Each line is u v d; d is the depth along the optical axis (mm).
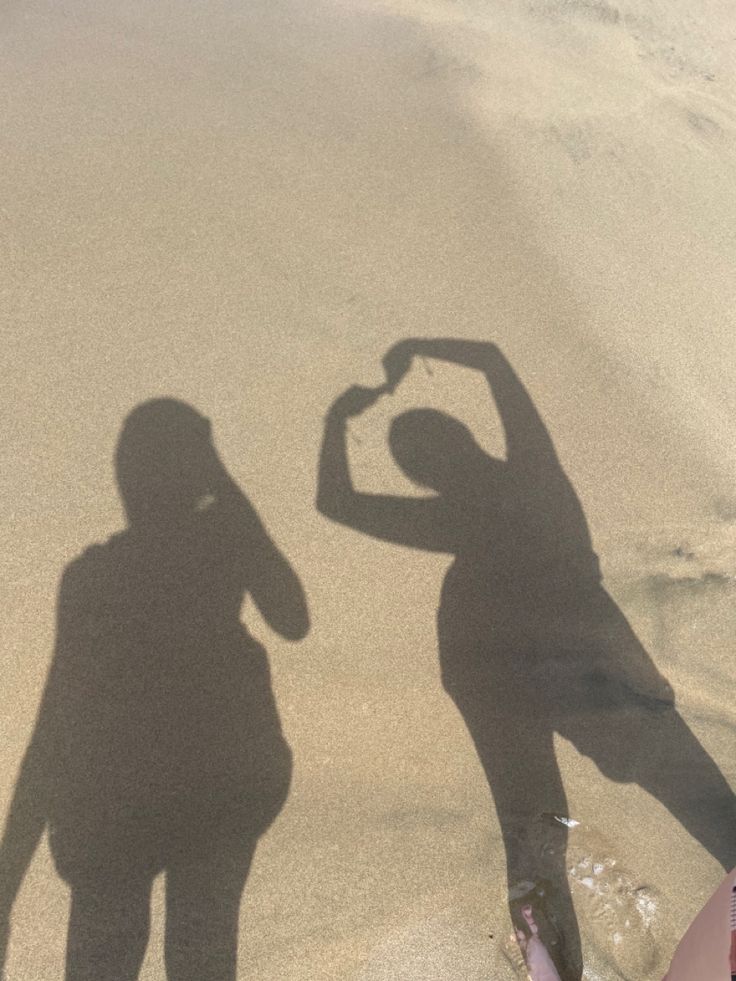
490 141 2592
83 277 1930
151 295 1939
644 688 1645
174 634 1524
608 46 3205
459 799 1474
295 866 1371
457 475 1833
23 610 1485
